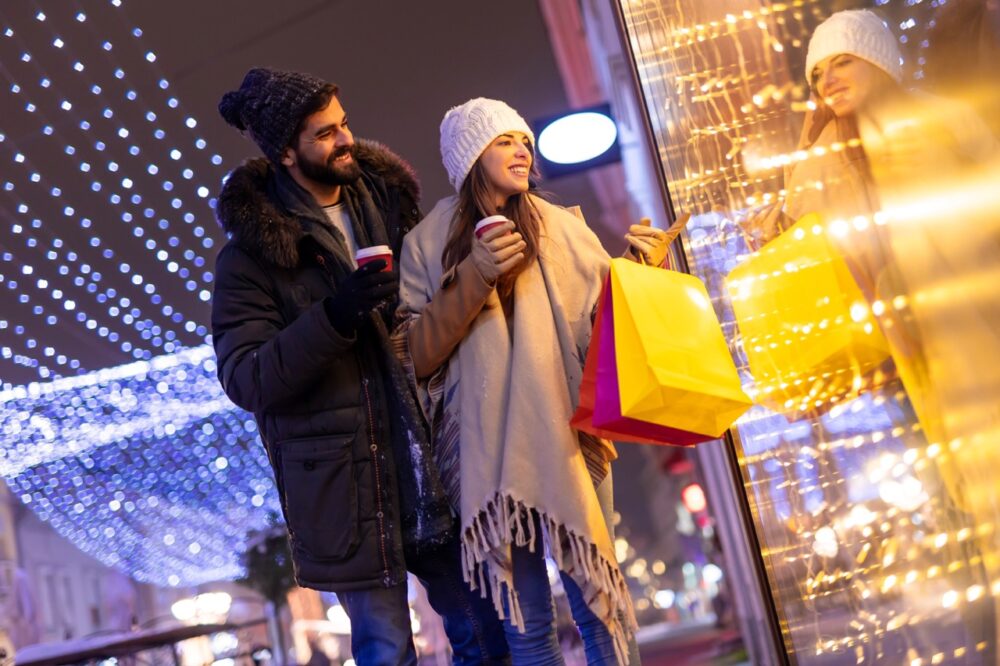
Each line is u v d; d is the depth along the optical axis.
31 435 13.18
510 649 2.47
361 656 2.47
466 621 2.70
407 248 2.60
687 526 30.25
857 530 2.46
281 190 2.63
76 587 21.31
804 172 2.42
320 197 2.66
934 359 2.12
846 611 2.51
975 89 1.84
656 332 2.14
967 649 2.21
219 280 2.55
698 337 2.20
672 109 2.88
